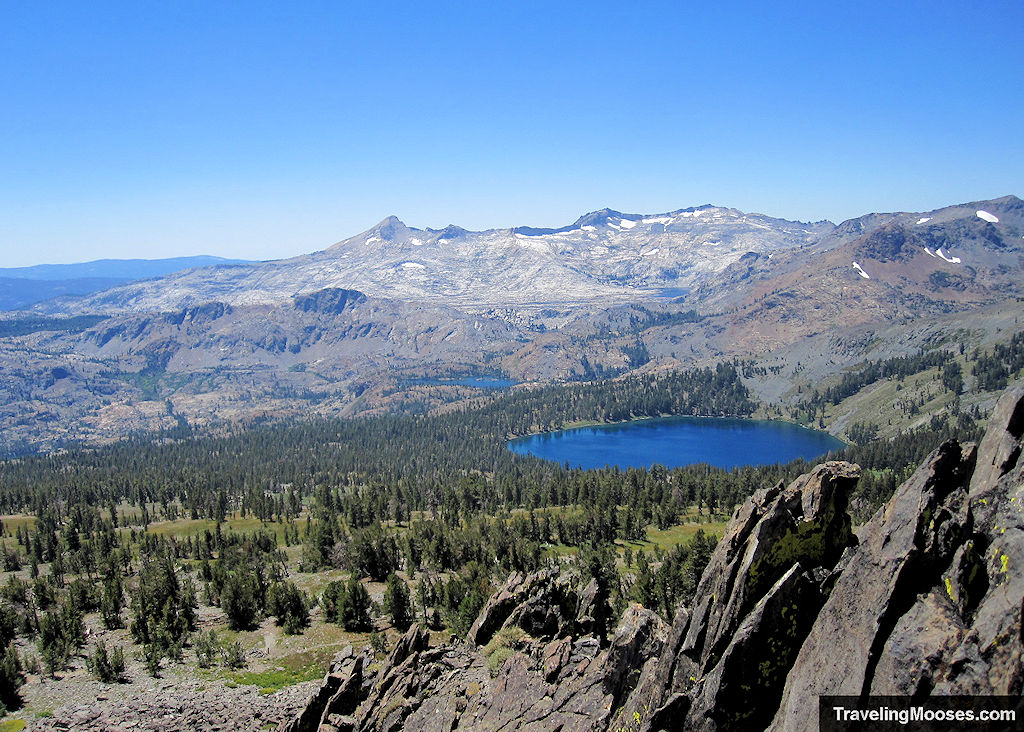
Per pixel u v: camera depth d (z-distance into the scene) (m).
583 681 47.97
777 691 32.09
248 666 131.88
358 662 66.50
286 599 157.62
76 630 144.88
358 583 153.88
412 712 56.34
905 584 28.72
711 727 32.59
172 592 166.88
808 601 32.88
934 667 25.72
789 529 34.56
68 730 102.94
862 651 28.23
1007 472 31.64
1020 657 23.73
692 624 36.50
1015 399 33.69
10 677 116.25
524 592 67.25
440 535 199.25
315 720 65.69
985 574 27.84
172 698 112.69
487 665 59.88
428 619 152.62
